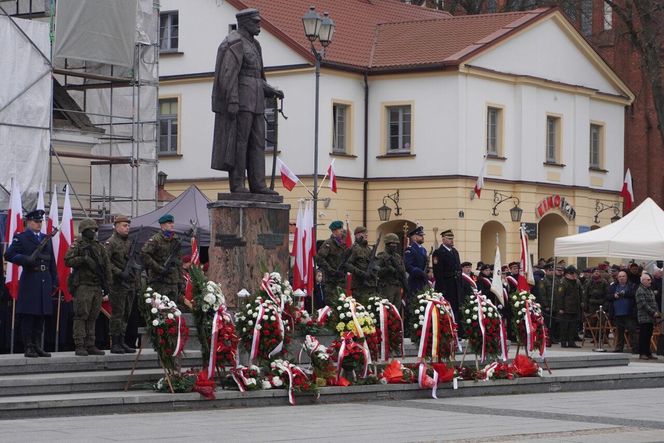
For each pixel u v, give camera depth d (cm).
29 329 2328
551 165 5844
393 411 2192
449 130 5375
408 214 5434
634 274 3641
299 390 2261
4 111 3844
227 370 2262
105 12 4125
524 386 2588
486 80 5509
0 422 1925
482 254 5619
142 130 4447
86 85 4391
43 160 3938
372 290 2777
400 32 5734
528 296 2656
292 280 3262
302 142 5297
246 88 2584
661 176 7112
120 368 2377
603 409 2312
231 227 2544
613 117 6316
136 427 1894
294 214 5300
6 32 3853
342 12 5828
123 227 2436
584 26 7194
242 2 5441
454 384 2467
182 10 5581
